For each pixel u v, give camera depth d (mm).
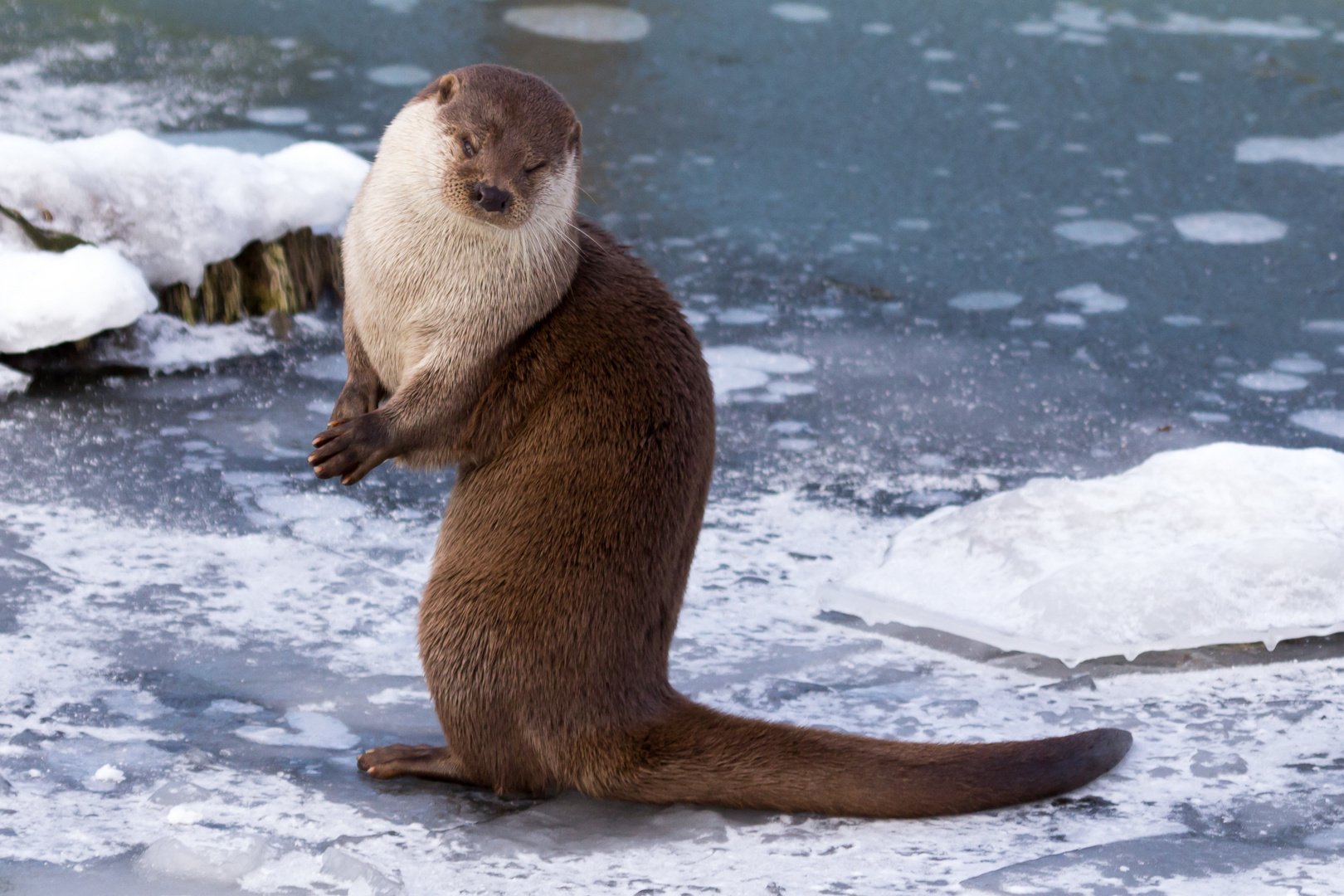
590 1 24203
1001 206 17219
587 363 6902
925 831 6371
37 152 11695
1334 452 10188
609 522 6691
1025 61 22531
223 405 11406
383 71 20234
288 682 7793
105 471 10117
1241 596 8695
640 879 5910
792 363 12953
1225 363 13305
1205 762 7000
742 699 7852
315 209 13234
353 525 9766
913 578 9227
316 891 5684
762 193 17203
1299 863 5980
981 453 11414
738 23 23875
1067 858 5973
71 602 8344
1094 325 14117
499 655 6605
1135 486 9781
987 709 7789
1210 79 21953
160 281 12266
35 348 11281
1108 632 8453
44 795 6410
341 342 12797
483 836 6328
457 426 6949
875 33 23719
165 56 20203
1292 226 16797
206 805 6418
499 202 6516
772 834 6371
